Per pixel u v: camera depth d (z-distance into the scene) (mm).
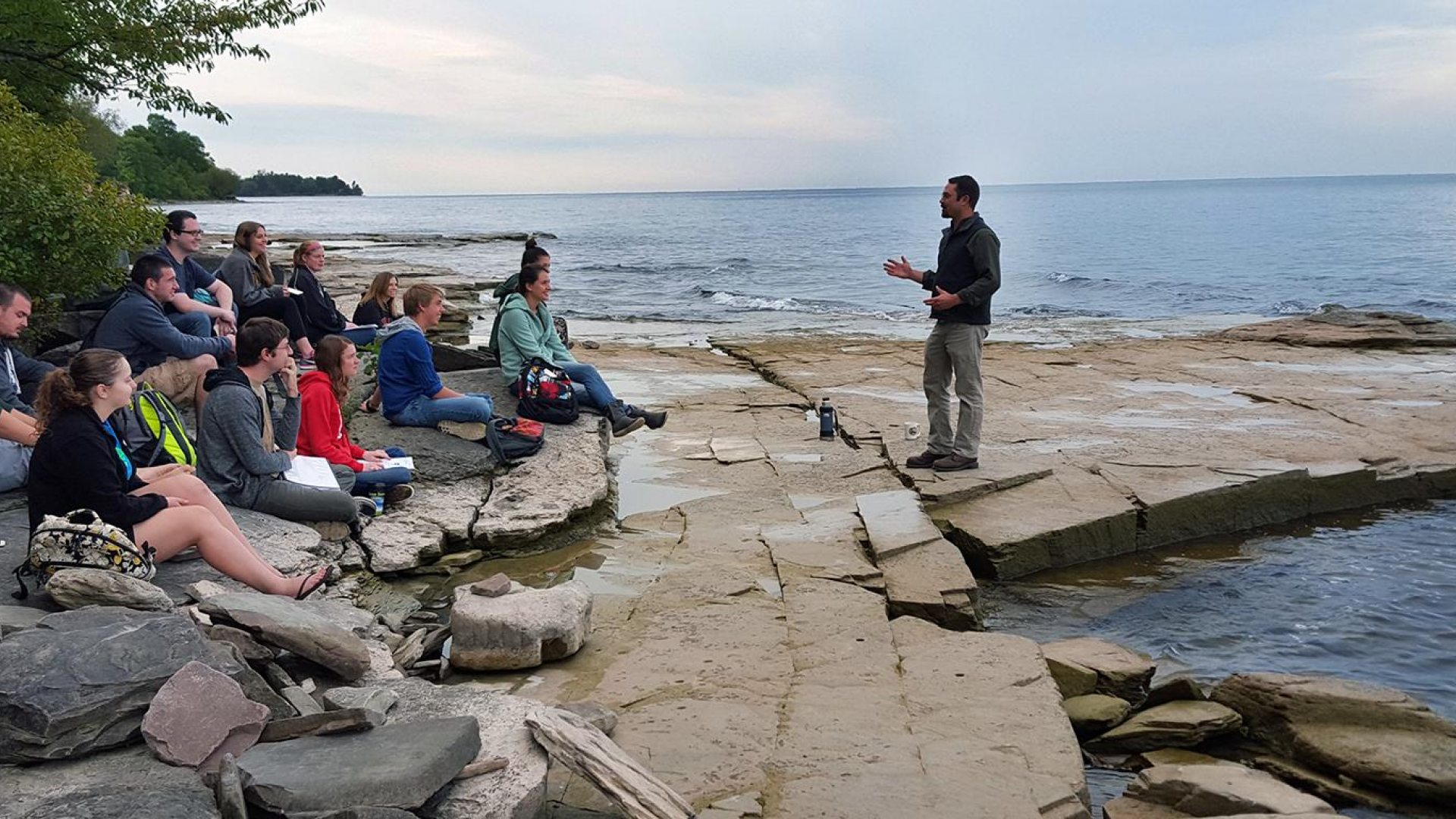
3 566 5477
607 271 45938
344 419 9383
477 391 10422
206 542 5492
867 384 15102
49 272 10219
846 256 55781
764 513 8688
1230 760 5562
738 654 5863
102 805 3307
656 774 4488
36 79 14648
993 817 4188
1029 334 22281
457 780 3928
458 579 7270
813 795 4340
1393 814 5012
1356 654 6805
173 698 3846
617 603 6742
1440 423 12188
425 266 36000
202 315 9797
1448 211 92562
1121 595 7906
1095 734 5754
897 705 5258
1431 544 9000
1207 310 28609
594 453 9555
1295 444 11180
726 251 61875
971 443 9750
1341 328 19750
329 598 6480
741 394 14422
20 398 7910
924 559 7551
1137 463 10289
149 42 14695
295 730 3975
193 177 143375
